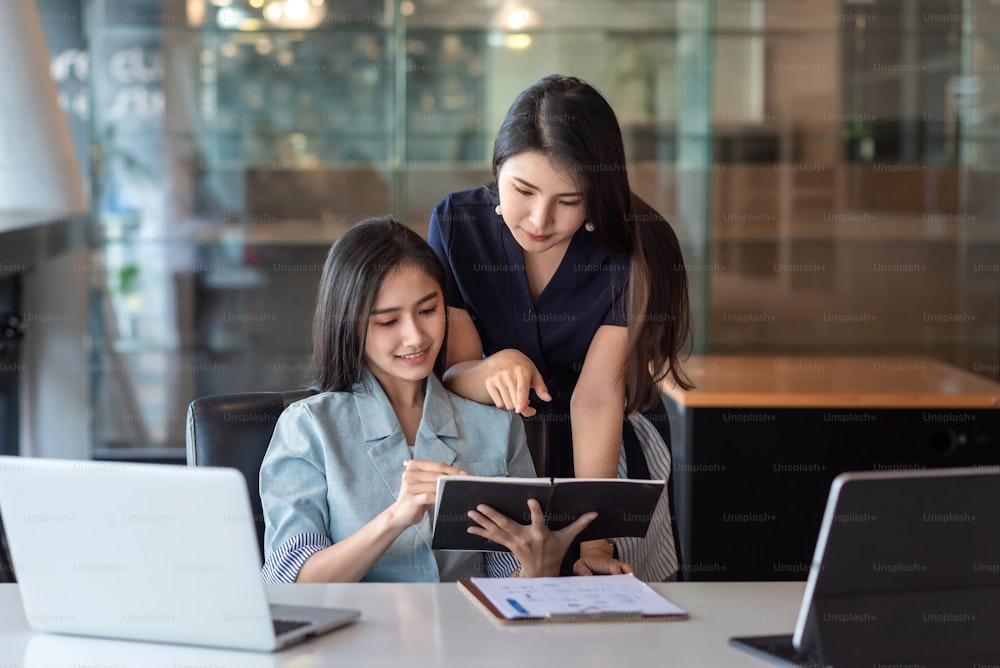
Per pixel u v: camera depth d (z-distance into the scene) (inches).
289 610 55.2
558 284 79.0
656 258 77.0
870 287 158.9
